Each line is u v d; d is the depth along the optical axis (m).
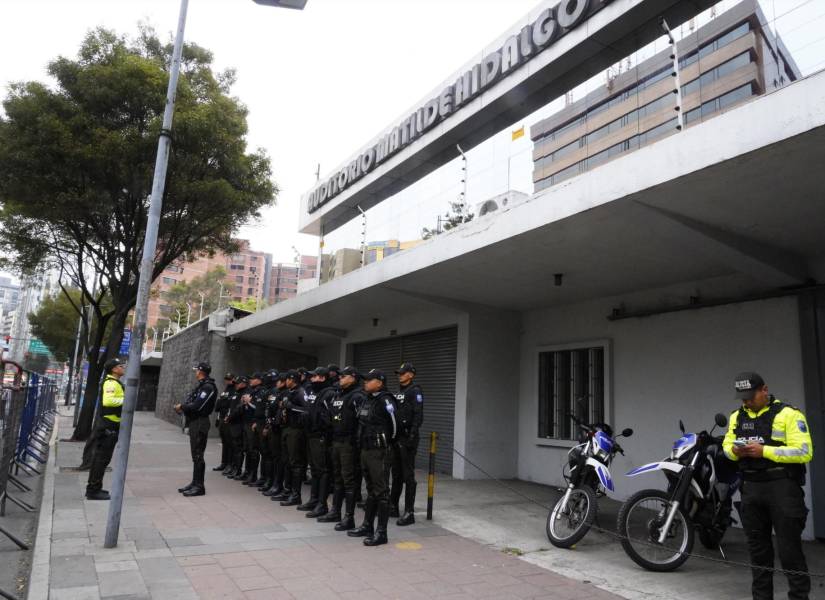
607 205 5.75
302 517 7.27
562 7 9.93
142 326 5.79
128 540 5.86
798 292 6.89
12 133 11.77
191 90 13.13
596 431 6.50
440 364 12.09
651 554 5.55
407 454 7.16
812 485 6.55
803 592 4.07
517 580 5.07
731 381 7.56
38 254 14.91
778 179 4.99
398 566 5.35
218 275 63.41
